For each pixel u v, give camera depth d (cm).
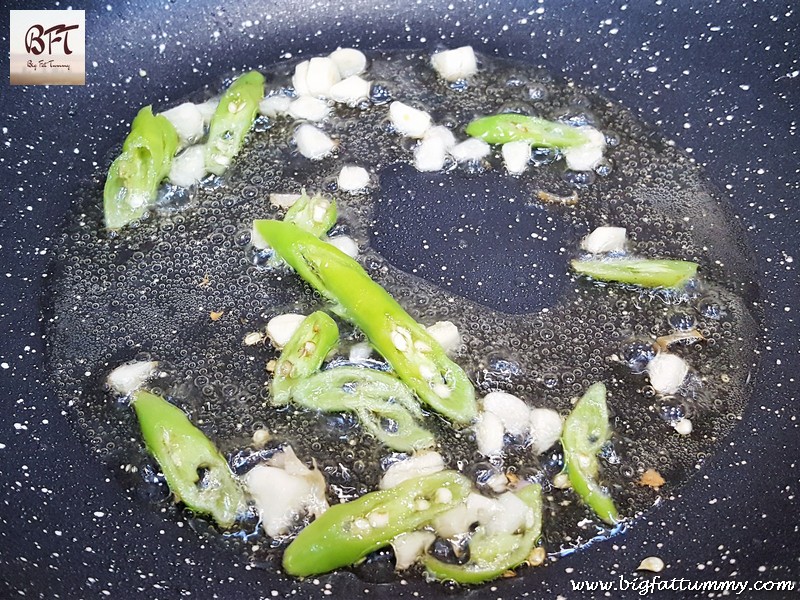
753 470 12
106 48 17
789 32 16
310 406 12
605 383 13
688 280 14
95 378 13
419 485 11
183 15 17
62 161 16
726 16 17
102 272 14
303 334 13
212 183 15
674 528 11
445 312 14
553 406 13
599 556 11
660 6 17
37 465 12
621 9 17
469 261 14
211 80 17
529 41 18
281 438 12
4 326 14
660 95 17
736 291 14
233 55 18
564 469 12
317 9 18
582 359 13
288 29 18
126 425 12
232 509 11
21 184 15
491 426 12
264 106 17
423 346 12
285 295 14
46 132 16
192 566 11
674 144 16
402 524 11
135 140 15
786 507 12
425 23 18
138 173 15
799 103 16
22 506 12
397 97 17
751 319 14
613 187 15
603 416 12
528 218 15
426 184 16
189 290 14
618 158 16
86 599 11
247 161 16
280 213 15
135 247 15
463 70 17
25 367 13
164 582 11
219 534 11
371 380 12
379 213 15
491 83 17
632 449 12
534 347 13
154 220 15
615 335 13
